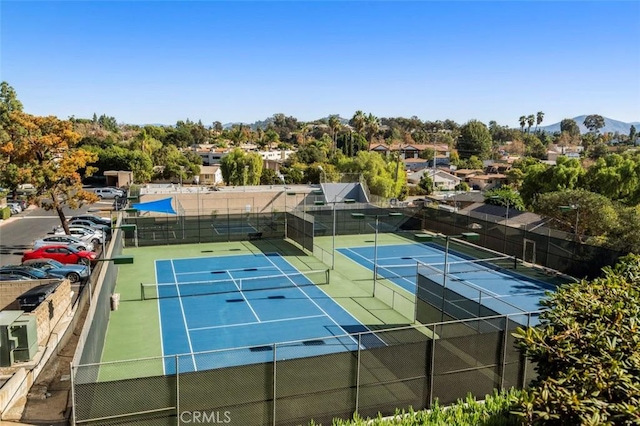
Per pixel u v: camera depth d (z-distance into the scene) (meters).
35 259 27.22
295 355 18.22
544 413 6.15
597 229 34.91
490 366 13.38
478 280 29.69
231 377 11.41
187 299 25.47
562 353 7.28
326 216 44.88
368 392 12.37
